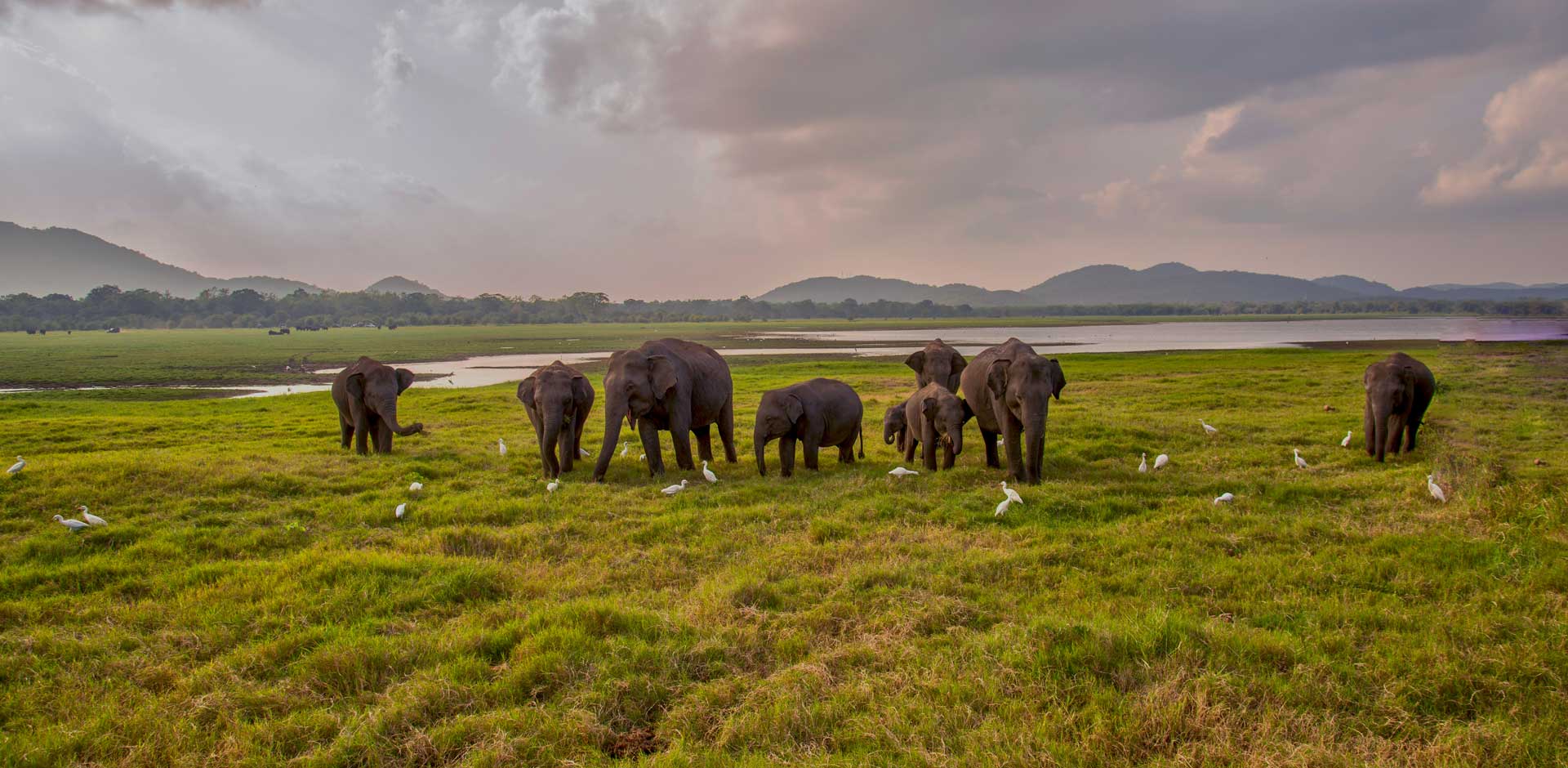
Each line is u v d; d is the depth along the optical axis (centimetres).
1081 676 559
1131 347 8388
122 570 823
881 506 1071
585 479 1324
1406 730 487
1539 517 850
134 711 540
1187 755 464
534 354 8756
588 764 477
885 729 502
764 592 744
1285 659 577
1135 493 1116
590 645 619
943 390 1379
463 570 791
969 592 746
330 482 1227
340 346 10375
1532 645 574
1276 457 1366
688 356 1455
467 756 486
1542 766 443
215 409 2864
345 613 710
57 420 2259
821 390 1412
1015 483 1198
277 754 491
